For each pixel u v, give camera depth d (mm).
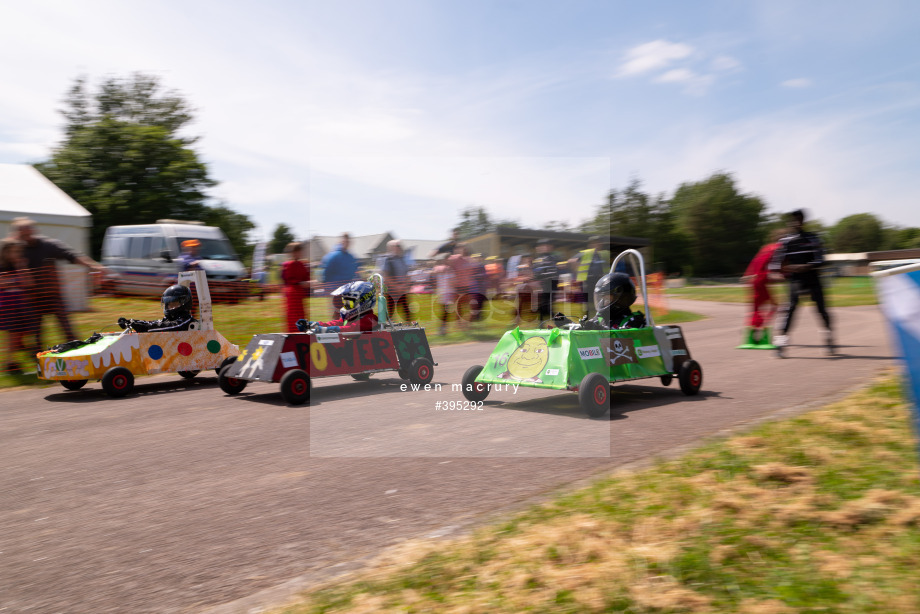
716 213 91750
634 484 3916
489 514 3754
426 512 3863
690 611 2385
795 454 4234
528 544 3119
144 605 2879
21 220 9859
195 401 7770
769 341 11266
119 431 6246
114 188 33062
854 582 2508
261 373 7480
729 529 3096
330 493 4273
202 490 4422
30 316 9852
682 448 4848
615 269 7434
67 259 10133
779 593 2457
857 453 4191
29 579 3178
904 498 3340
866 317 17109
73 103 35094
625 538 3094
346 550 3373
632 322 7113
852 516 3139
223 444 5629
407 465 4824
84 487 4555
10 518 4004
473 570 2900
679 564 2744
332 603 2713
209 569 3215
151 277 18266
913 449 4199
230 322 13922
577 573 2742
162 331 8680
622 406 6648
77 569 3270
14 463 5207
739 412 6105
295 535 3602
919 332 3021
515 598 2588
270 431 6055
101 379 8086
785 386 7363
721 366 9141
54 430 6352
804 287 9727
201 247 19188
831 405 5777
